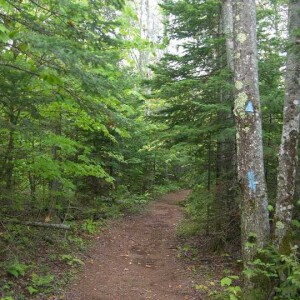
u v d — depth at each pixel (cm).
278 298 242
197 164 523
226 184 448
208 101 482
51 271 347
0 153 356
